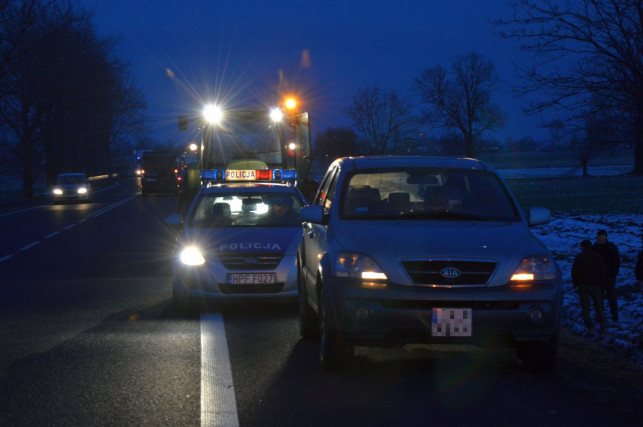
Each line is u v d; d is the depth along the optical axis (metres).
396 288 5.98
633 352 7.43
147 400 5.54
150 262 15.52
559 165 124.81
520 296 6.00
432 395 5.64
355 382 6.04
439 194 7.29
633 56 13.87
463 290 5.98
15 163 66.19
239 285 9.33
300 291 8.21
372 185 7.45
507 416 5.11
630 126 14.47
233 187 11.38
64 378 6.21
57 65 55.28
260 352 7.19
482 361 6.82
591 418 5.07
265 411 5.25
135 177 109.44
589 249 9.01
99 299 10.74
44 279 13.18
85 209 36.72
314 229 7.65
